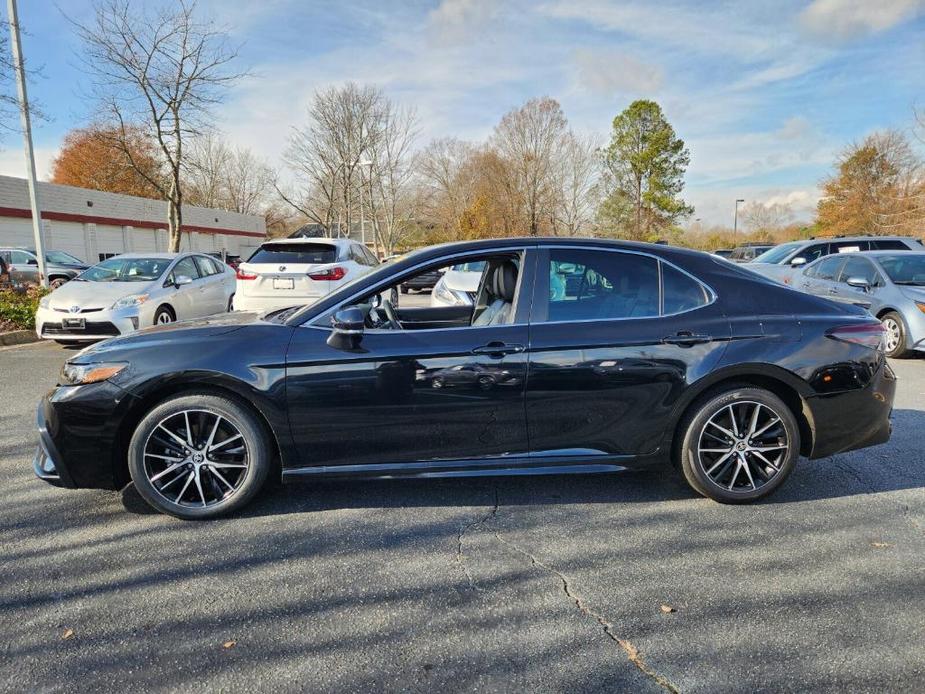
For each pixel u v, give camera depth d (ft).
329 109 99.45
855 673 6.74
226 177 183.93
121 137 60.49
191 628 7.58
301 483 10.99
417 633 7.49
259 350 10.27
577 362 10.54
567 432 10.77
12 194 83.51
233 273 36.27
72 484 10.33
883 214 110.93
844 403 11.14
